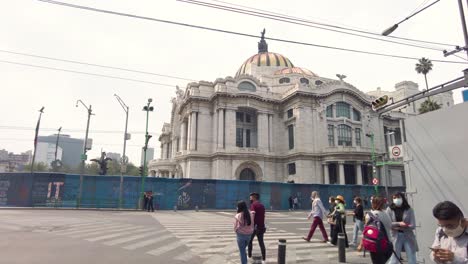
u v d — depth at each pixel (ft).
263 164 166.61
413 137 23.68
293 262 29.78
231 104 169.17
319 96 172.04
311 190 131.64
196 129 169.48
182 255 31.55
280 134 181.16
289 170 170.19
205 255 31.99
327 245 39.04
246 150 165.58
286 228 57.67
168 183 109.29
